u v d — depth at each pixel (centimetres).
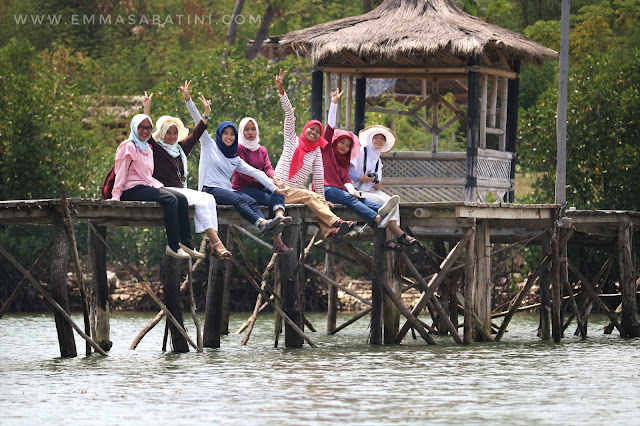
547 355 5841
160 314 6222
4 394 4338
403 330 6338
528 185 12775
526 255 10706
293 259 6019
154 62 17325
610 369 5200
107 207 5422
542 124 10575
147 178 5472
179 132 5869
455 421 3750
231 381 4700
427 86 12938
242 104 11450
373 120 13075
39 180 10550
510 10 16388
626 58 14975
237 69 11581
